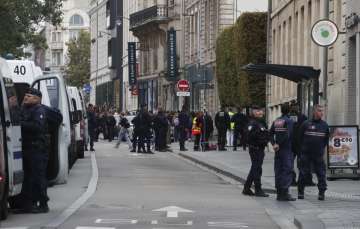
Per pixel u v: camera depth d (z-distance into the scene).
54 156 20.62
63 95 27.39
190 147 51.44
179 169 33.06
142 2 100.06
